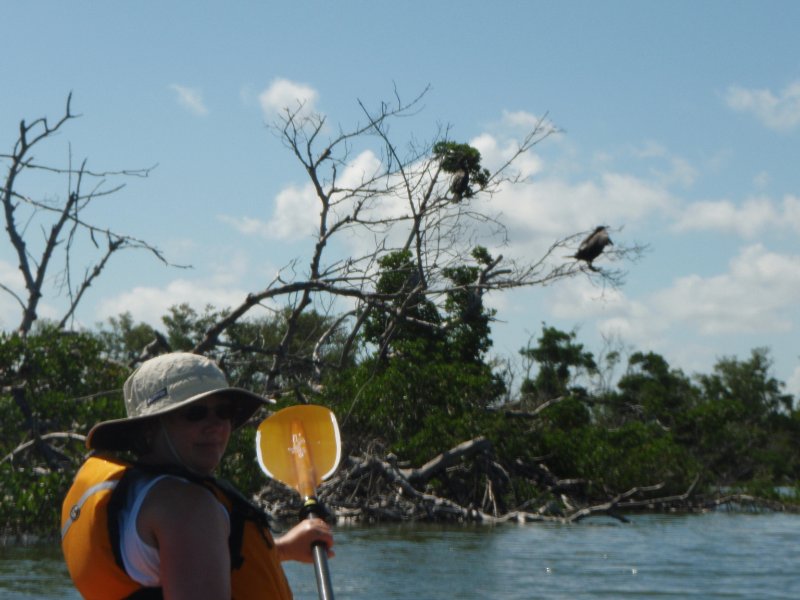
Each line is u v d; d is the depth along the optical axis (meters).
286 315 21.30
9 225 17.98
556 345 37.38
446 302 25.70
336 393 21.12
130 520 2.44
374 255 19.05
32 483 14.34
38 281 18.31
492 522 21.88
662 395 42.78
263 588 2.59
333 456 3.43
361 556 14.09
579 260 18.94
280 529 17.45
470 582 11.61
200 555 2.39
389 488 22.80
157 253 18.42
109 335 40.47
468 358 27.19
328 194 19.75
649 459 27.20
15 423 15.70
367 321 26.17
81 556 2.53
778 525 21.97
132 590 2.47
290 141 19.22
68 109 17.66
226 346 19.95
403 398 21.44
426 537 17.42
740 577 12.46
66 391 16.47
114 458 2.66
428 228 19.78
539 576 12.23
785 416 78.50
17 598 9.77
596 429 27.55
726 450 39.16
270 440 3.45
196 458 2.70
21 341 15.98
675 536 18.47
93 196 18.08
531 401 35.38
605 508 23.11
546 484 25.53
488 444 22.17
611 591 11.13
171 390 2.69
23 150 17.72
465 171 20.22
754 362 83.38
